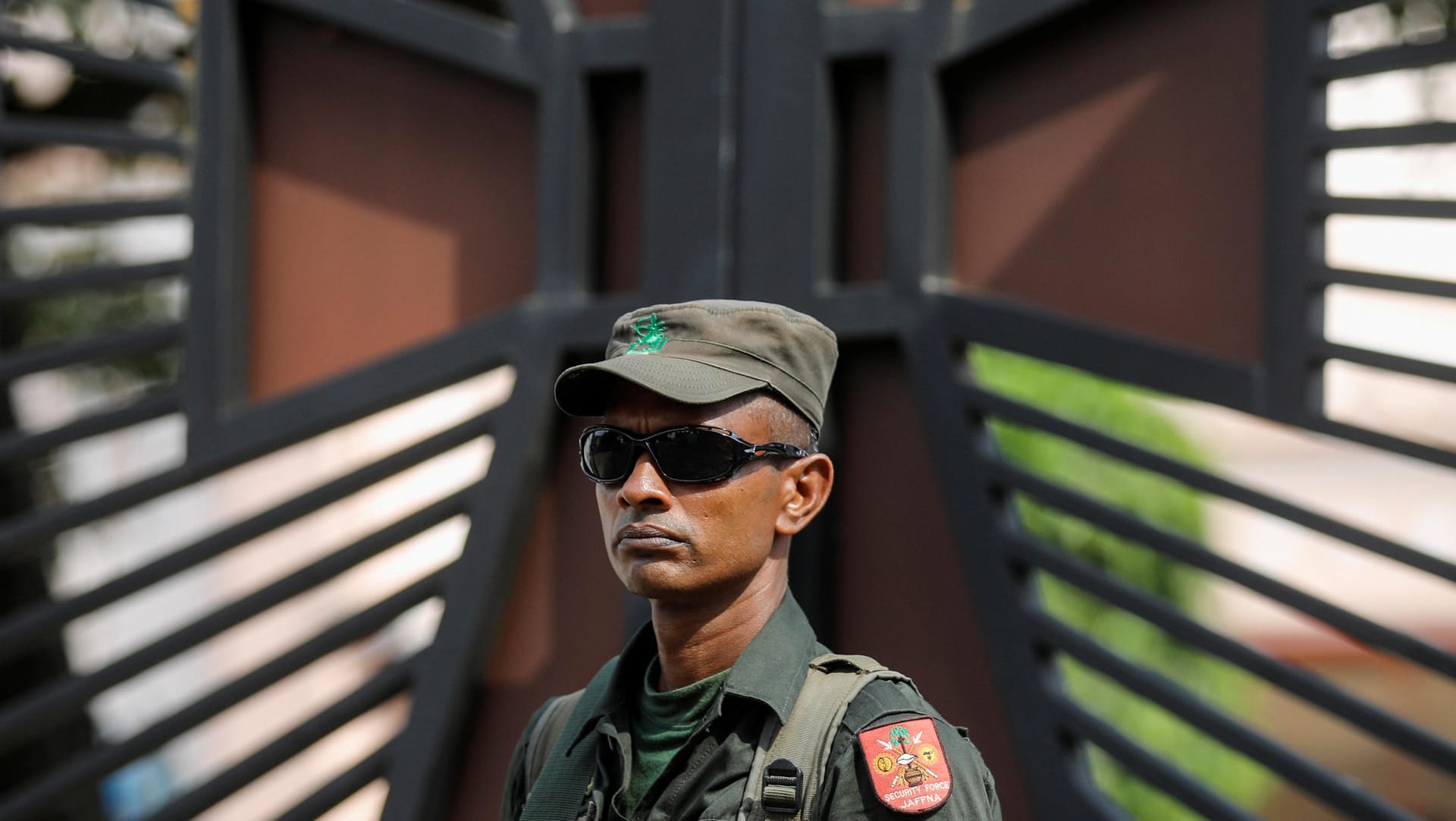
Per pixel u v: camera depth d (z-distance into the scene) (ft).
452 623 28.02
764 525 15.78
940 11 26.16
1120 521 24.27
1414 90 37.55
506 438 27.89
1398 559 21.77
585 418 28.43
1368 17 34.73
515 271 28.89
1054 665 25.48
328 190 30.30
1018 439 42.50
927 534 26.53
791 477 16.20
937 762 14.46
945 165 26.58
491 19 35.40
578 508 28.40
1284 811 68.39
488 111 29.32
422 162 29.71
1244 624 81.61
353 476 28.96
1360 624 22.04
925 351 26.03
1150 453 23.98
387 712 68.28
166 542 73.77
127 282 30.37
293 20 30.68
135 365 44.19
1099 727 24.40
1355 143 22.53
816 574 26.50
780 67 27.02
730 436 15.44
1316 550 82.58
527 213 28.89
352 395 29.04
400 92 29.99
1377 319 73.97
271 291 30.42
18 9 41.19
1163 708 23.93
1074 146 25.63
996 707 25.82
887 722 14.74
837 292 26.50
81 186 48.03
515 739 28.35
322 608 70.69
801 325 16.22
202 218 30.04
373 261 29.86
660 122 27.48
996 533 25.41
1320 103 23.12
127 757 29.35
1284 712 78.59
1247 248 23.84
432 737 27.86
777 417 15.93
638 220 28.35
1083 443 24.57
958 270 26.66
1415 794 76.33
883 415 27.04
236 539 29.37
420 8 29.17
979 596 25.41
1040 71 26.07
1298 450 84.58
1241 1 24.08
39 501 45.85
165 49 42.42
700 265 26.96
